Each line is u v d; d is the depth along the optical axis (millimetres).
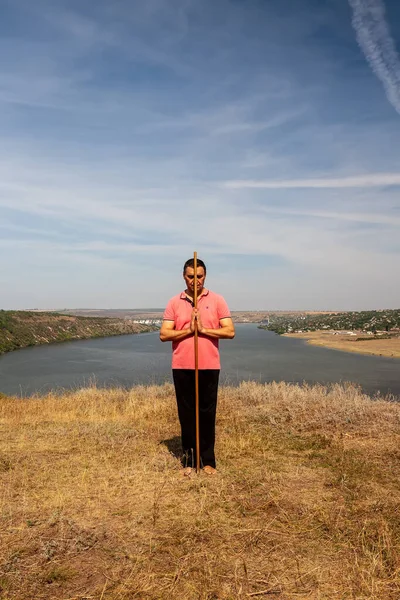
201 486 4199
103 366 38219
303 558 2939
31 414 8375
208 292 4738
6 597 2502
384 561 2887
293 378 30797
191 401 4676
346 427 6625
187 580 2680
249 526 3369
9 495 3957
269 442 5855
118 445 5758
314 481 4387
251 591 2592
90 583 2658
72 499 3875
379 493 4055
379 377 32281
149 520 3467
